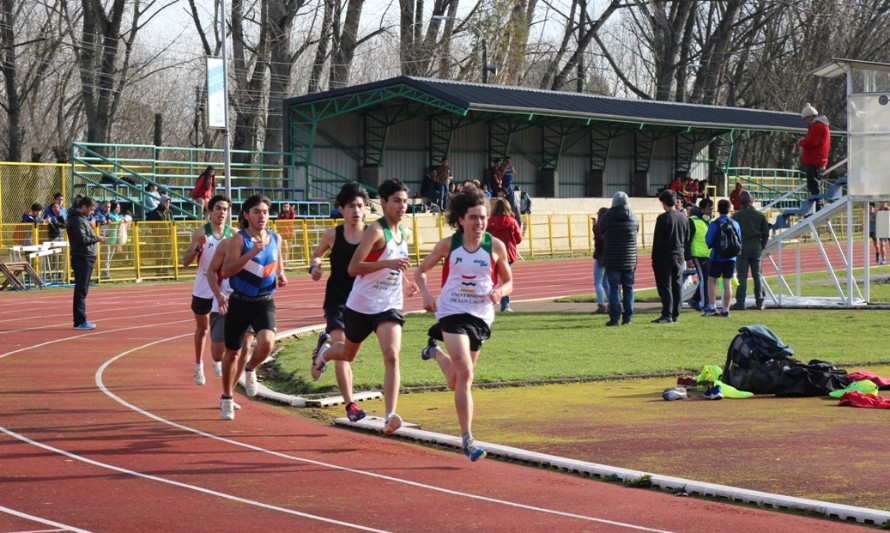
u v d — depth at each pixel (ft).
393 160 155.12
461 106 134.72
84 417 36.04
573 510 23.91
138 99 243.81
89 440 32.07
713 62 210.59
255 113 161.58
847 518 22.84
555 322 64.59
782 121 192.03
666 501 24.72
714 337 55.36
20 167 118.42
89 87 158.10
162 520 23.07
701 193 178.29
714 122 175.22
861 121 72.18
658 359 47.65
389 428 30.76
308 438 32.63
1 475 27.35
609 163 181.27
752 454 29.04
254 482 26.71
